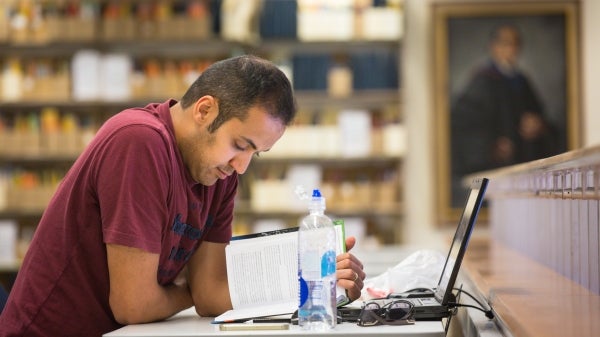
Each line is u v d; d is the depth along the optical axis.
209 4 8.48
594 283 2.65
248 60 2.47
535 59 8.88
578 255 2.94
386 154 8.43
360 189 8.45
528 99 8.88
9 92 8.42
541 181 3.76
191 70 8.36
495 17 8.90
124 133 2.43
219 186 2.79
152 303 2.46
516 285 2.87
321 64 8.43
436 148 8.88
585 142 8.84
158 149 2.42
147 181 2.39
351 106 8.70
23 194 8.38
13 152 8.40
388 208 8.45
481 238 7.04
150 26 8.41
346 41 8.51
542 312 2.08
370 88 8.43
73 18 8.44
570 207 3.12
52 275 2.53
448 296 2.39
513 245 5.27
